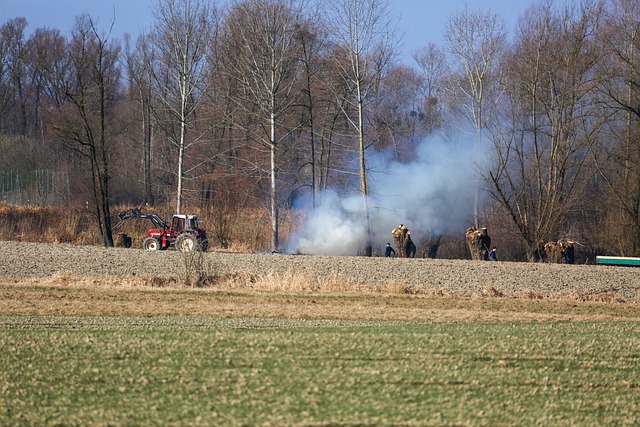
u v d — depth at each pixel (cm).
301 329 6806
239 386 4900
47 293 9088
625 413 4750
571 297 10338
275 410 4466
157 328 6850
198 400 4634
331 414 4422
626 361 5919
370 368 5372
